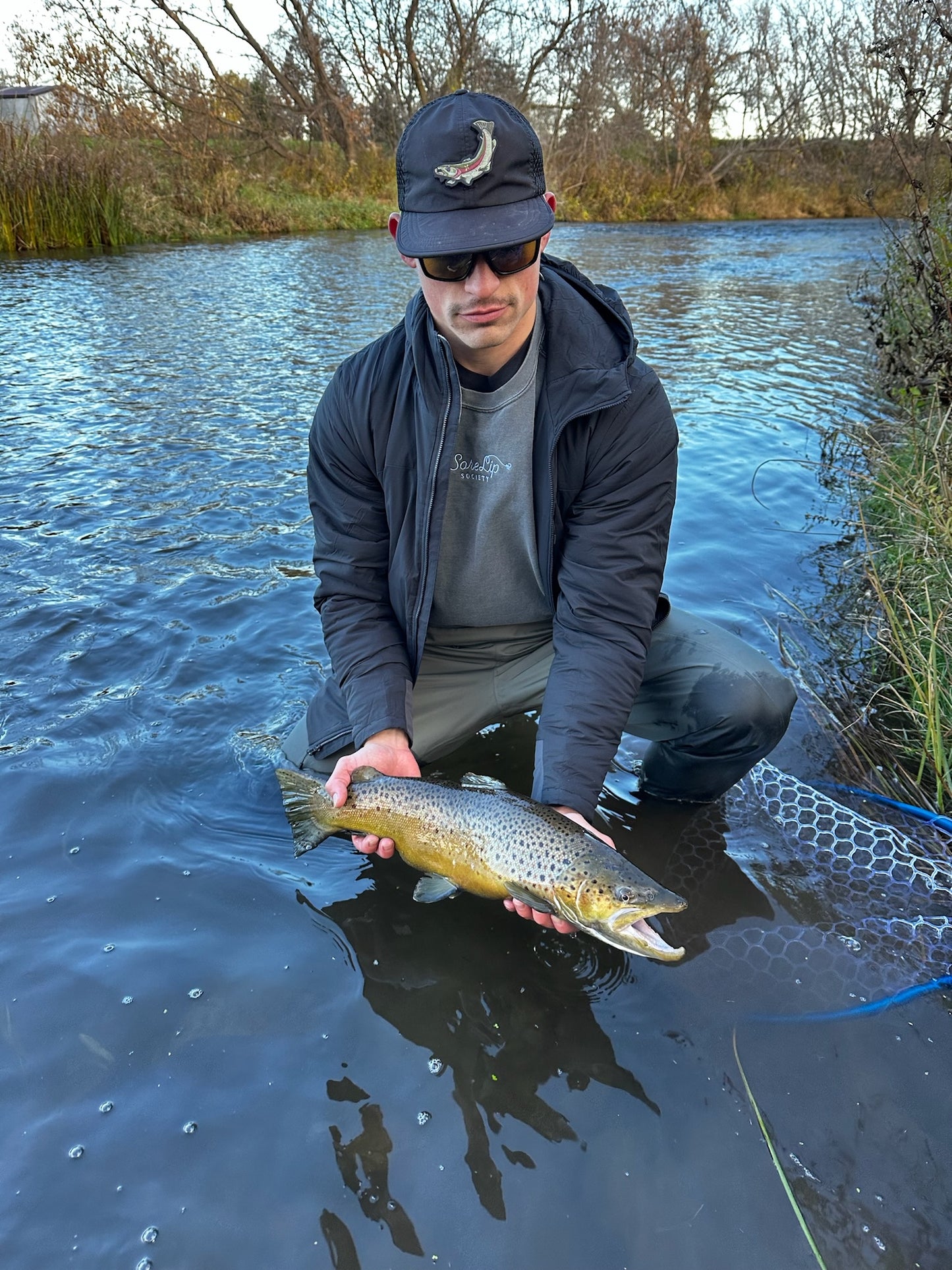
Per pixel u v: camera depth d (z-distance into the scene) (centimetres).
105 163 1823
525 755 313
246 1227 168
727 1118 189
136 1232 167
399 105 2856
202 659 357
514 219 204
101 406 709
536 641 289
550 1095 194
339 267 1564
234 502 518
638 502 238
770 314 1159
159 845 266
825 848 269
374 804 237
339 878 257
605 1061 202
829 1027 210
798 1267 162
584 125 2919
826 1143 184
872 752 316
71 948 229
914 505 404
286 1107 190
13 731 312
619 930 192
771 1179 177
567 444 234
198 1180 176
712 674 262
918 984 221
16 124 1814
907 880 256
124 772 293
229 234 2161
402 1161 180
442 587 270
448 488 243
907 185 652
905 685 339
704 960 230
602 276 1498
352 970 226
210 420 677
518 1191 174
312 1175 177
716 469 575
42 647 362
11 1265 161
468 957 231
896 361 652
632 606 243
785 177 3114
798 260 1755
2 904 242
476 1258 163
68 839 266
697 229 2541
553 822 211
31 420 669
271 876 257
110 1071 197
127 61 2355
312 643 369
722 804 289
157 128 2359
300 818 250
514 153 203
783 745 319
